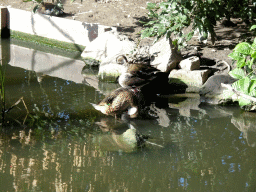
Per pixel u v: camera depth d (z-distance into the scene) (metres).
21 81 6.29
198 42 7.62
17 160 3.82
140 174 3.68
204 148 4.25
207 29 6.38
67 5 9.48
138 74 6.30
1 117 4.88
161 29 6.02
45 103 5.43
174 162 3.92
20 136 4.38
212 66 6.62
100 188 3.40
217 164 3.90
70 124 4.80
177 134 4.62
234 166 3.86
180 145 4.32
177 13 5.99
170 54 6.61
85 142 4.32
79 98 5.71
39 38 8.76
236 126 4.89
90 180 3.53
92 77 6.89
